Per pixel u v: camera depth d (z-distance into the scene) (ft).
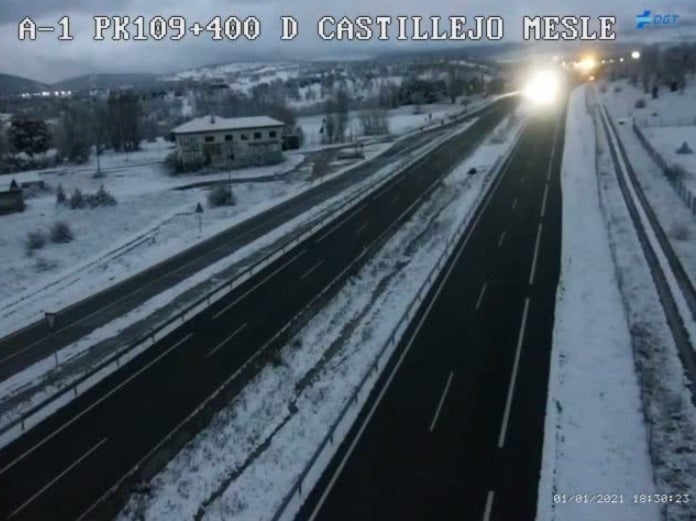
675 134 309.83
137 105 429.79
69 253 173.06
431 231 173.78
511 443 77.36
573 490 68.39
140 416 88.12
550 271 138.00
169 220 204.23
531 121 394.73
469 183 231.71
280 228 187.21
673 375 91.66
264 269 149.28
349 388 93.56
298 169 288.51
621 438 77.46
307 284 137.80
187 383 96.78
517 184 225.35
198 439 82.64
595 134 326.03
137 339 114.01
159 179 281.54
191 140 293.64
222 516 67.92
